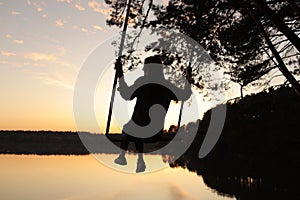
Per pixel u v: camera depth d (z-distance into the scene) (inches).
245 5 373.1
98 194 700.7
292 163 1026.1
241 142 1250.0
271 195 674.2
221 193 711.1
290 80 396.2
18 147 3063.5
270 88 482.9
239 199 641.0
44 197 660.1
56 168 1230.3
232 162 1318.9
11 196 669.3
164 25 367.9
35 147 3117.6
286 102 935.0
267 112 1041.5
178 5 375.9
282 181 864.3
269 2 361.4
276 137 1074.7
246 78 444.1
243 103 1146.0
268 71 441.7
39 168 1217.4
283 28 336.5
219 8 373.1
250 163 1173.1
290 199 625.0
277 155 1082.1
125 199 642.8
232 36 406.0
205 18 384.2
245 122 1192.8
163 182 900.6
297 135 1010.7
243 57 434.0
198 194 701.9
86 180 927.7
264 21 415.2
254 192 719.7
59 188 773.9
